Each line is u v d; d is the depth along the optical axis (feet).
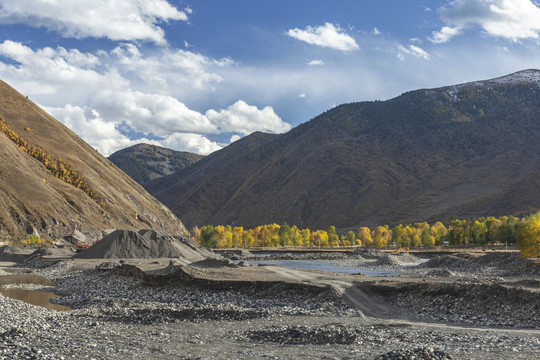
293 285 179.73
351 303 156.97
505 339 93.04
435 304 148.97
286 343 93.71
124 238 394.32
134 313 129.08
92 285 230.89
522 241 311.88
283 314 139.95
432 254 604.08
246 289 189.26
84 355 77.30
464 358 72.54
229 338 99.25
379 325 112.68
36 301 177.88
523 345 85.20
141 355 79.46
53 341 90.68
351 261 520.83
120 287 217.77
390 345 86.94
